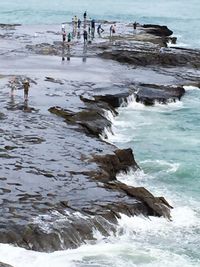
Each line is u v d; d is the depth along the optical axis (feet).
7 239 62.13
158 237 69.46
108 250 64.90
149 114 125.08
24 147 88.53
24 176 77.77
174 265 63.16
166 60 170.71
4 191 72.59
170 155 100.27
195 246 67.97
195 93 143.95
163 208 75.36
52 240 63.52
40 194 72.79
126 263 62.49
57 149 89.10
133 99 130.21
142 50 180.96
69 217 67.62
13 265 58.90
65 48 183.21
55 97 119.55
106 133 106.73
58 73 144.56
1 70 143.54
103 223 68.39
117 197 74.74
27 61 159.63
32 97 118.01
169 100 133.39
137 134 111.34
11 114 104.78
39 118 103.91
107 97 125.08
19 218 65.72
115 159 87.81
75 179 78.59
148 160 96.89
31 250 62.23
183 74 159.74
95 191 75.61
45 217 66.80
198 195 83.76
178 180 89.15
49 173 79.51
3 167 80.07
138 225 71.26
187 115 126.21
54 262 60.95
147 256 64.49
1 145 88.28
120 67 161.07
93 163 84.69
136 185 85.97
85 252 63.82
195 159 98.48
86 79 139.95
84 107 113.50
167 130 115.03
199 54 183.01
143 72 157.28
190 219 75.05
